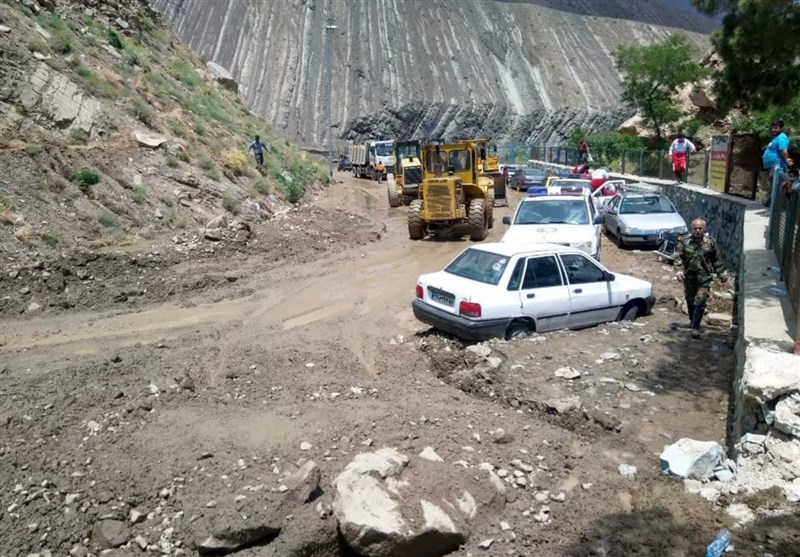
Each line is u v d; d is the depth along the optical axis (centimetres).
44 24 2191
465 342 955
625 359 840
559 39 10356
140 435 657
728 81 1412
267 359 910
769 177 1523
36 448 616
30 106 1725
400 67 8825
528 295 949
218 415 715
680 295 1234
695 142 2975
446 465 570
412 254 1777
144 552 502
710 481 558
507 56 9819
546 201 1485
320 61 8544
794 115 2236
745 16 1103
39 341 998
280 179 2516
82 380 805
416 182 2695
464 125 8594
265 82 8025
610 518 516
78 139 1775
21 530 509
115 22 2984
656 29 11569
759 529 474
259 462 601
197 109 2677
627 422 684
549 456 618
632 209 1870
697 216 1955
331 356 931
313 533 497
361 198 3170
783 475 521
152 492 561
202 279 1365
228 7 8644
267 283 1409
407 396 778
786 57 1085
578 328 998
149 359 902
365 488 505
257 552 491
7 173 1500
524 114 9019
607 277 1024
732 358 841
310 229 1938
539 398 727
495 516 529
